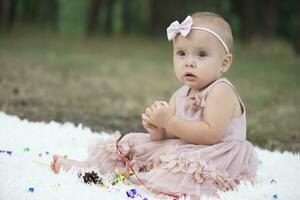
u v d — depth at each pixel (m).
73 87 7.48
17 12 21.88
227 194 2.70
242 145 3.02
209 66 2.96
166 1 19.83
